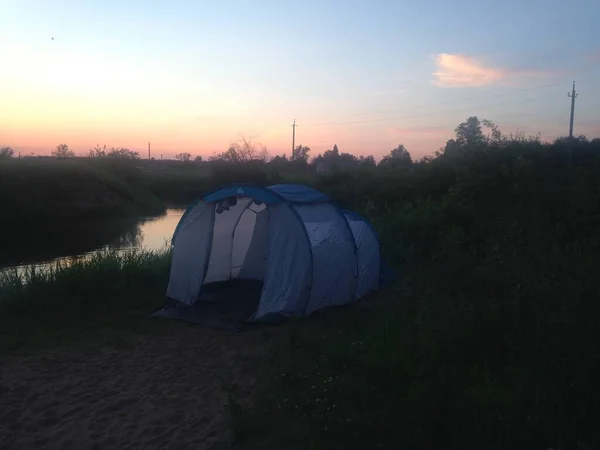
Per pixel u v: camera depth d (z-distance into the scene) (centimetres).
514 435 390
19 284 972
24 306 891
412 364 544
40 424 512
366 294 991
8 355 703
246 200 1078
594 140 2042
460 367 527
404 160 3591
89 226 2834
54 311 893
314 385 556
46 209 3014
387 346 605
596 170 1437
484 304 638
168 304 947
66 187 3388
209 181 4831
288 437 459
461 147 2511
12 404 557
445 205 1370
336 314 865
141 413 532
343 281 908
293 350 689
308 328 795
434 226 1308
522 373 484
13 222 2714
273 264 867
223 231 1101
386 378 534
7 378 625
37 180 3247
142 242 2227
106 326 838
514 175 1427
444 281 822
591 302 578
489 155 1830
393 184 2211
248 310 912
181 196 4884
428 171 2195
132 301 975
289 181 3341
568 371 463
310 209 912
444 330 600
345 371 591
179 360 688
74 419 520
